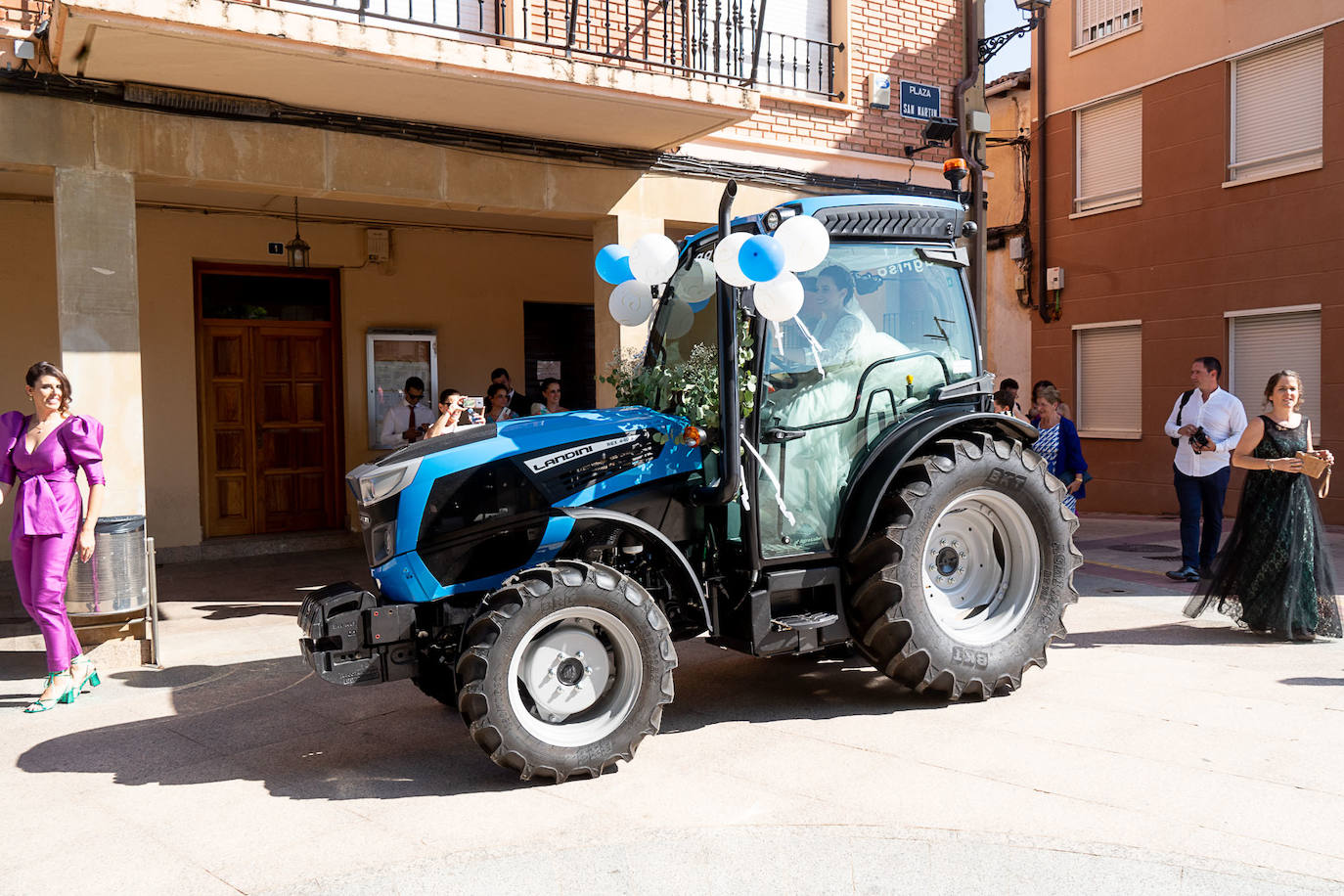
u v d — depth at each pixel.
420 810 3.91
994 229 16.95
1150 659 5.79
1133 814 3.64
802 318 5.00
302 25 6.12
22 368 9.50
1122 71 14.81
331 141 7.48
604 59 7.87
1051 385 8.00
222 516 10.98
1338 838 3.40
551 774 4.07
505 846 3.53
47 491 5.40
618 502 4.66
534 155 8.34
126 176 6.73
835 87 10.20
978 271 6.73
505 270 12.17
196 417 10.50
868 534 4.92
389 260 11.40
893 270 5.33
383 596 4.55
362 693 5.64
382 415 11.48
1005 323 17.05
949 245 5.52
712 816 3.75
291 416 11.34
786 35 9.61
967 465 5.00
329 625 4.20
